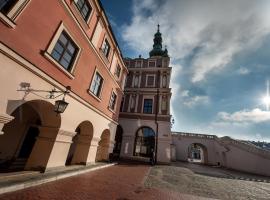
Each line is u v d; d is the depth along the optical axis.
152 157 17.25
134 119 20.97
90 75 9.70
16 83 5.04
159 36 34.28
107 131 13.49
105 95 12.29
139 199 5.58
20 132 9.26
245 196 7.64
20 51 5.11
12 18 4.84
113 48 13.36
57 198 4.66
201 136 32.12
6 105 4.76
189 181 9.95
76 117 8.40
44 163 6.63
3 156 8.44
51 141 7.00
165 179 9.77
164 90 21.59
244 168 22.20
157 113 20.66
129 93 22.64
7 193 4.36
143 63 25.05
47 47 6.18
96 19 10.02
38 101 6.33
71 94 7.75
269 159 18.73
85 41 8.81
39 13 5.79
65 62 7.62
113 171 10.22
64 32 7.22
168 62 24.14
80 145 10.37
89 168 9.14
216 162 29.72
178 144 32.16
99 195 5.45
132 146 19.78
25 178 5.43
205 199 6.48
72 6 7.53
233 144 25.23
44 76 6.07
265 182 13.09
